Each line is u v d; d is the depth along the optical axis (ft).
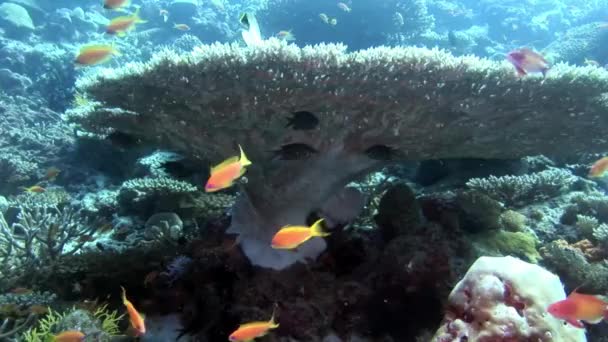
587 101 3.06
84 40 13.50
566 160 6.23
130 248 3.89
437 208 3.87
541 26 18.35
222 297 3.14
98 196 6.56
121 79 2.92
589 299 1.97
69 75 10.89
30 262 3.71
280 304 3.00
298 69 2.73
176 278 3.30
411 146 3.52
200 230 4.08
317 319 2.96
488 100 2.97
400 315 2.98
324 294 3.08
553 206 4.79
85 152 7.64
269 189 3.41
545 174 5.15
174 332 3.14
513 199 4.92
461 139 3.44
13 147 7.71
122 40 13.58
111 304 3.38
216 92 2.80
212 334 3.06
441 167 6.23
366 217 4.45
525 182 5.00
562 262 3.60
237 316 3.00
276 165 3.34
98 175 7.57
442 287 2.81
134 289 3.49
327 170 3.42
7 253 3.81
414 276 2.84
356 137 3.27
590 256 3.92
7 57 11.03
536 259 3.66
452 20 19.52
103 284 3.49
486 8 19.88
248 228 3.51
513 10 18.92
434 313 2.88
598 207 4.58
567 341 2.09
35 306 2.81
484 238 3.70
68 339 2.23
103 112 3.57
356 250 3.49
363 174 3.67
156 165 6.68
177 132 3.34
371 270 3.17
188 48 13.01
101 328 2.72
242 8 16.85
